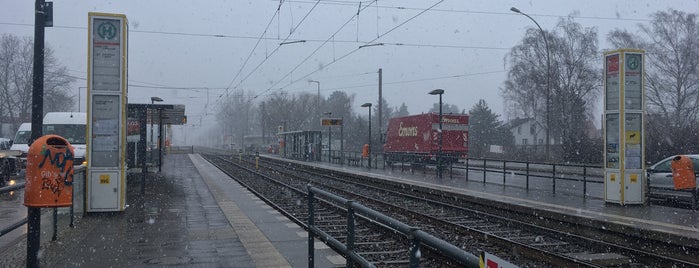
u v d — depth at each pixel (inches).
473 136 2519.7
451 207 622.2
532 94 2116.1
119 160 494.0
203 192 719.1
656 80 1818.4
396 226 154.5
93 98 490.0
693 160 636.7
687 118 1739.7
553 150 1786.4
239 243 359.6
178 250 337.4
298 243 360.5
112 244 355.9
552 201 619.2
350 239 204.8
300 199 716.0
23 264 303.6
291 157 2146.9
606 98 605.9
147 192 715.4
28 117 2260.1
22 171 1126.4
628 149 581.9
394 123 1678.2
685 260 361.1
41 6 306.2
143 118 1003.3
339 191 844.0
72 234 392.5
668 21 1791.3
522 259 362.9
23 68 2263.8
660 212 523.5
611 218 474.9
